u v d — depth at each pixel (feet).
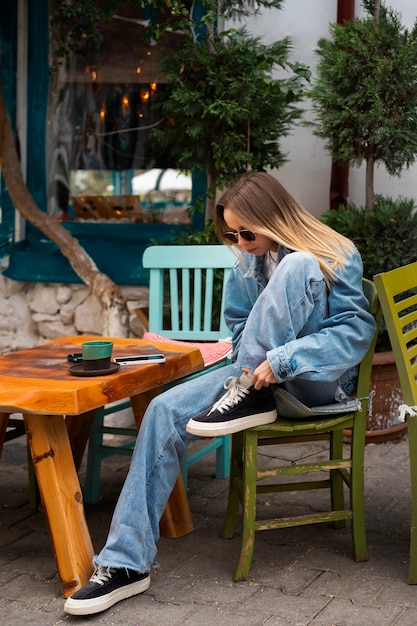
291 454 13.74
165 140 14.99
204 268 13.51
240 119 14.21
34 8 16.94
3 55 17.13
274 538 10.50
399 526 10.75
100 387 8.88
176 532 10.66
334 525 10.77
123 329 15.40
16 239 17.51
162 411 9.20
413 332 9.56
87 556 9.18
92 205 17.19
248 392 9.14
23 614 8.80
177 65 14.29
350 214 13.93
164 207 16.78
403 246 13.67
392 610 8.55
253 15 15.96
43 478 9.07
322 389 9.33
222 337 12.82
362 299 9.27
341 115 13.50
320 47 14.15
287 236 9.20
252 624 8.39
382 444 14.17
